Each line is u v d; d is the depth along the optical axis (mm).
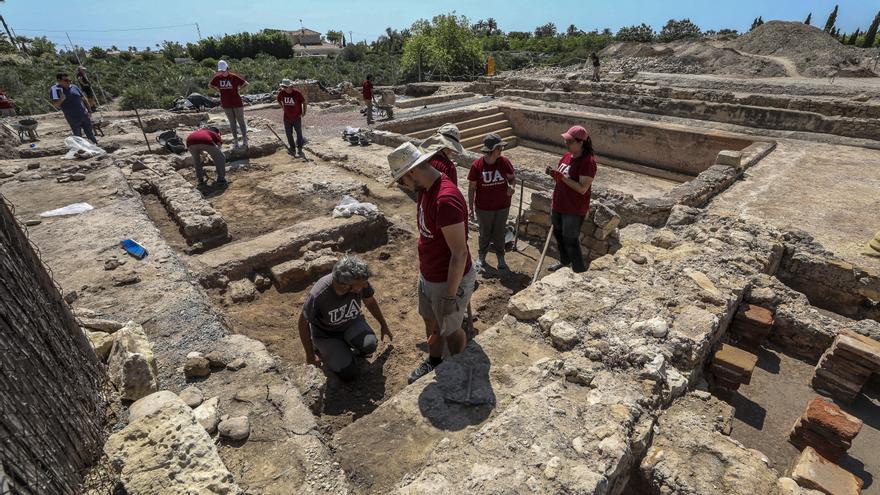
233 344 3199
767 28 27891
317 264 5633
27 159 8945
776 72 23641
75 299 3883
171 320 3650
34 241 5152
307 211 7430
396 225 6973
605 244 6016
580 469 2240
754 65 24641
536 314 3557
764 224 5535
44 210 6176
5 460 1562
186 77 29266
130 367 2527
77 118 9992
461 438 2623
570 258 5383
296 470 2316
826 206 7496
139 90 22344
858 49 27141
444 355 4191
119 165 8688
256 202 7922
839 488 2412
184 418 2164
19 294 1909
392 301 5258
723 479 2377
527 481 2199
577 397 2799
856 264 5188
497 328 3518
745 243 4926
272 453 2402
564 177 4895
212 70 35281
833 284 4977
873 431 3357
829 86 17281
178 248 6254
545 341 3363
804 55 25031
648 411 2723
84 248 4953
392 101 15656
